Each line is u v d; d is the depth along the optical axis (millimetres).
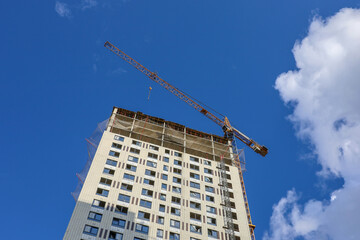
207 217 66188
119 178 67750
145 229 59406
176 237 60156
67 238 52969
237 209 71062
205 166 80875
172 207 65750
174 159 79125
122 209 61281
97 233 55438
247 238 64750
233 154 93875
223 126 136250
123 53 133125
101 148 73938
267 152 130500
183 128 97000
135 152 76562
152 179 70750
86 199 60469
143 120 92375
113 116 88188
